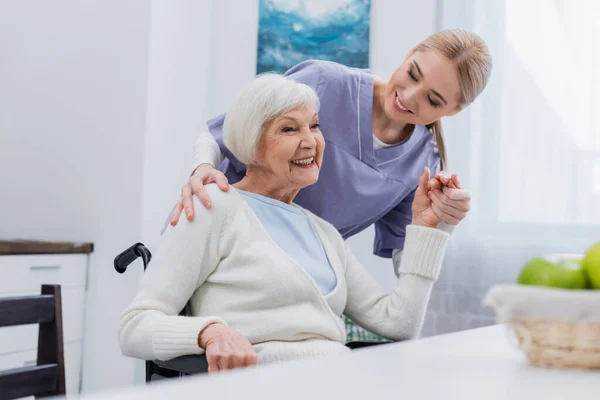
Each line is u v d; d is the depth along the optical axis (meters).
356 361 0.47
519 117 2.32
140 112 2.33
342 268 1.28
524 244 2.28
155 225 2.37
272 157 1.20
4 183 2.59
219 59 2.75
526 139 2.31
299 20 2.71
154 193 2.36
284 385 0.36
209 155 1.38
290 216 1.25
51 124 2.51
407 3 2.57
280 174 1.21
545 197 2.28
